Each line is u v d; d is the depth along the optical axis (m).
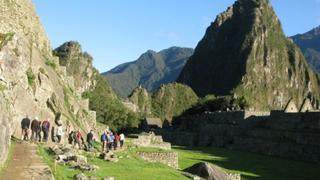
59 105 54.53
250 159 87.62
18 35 48.88
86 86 188.00
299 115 105.50
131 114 165.00
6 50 43.62
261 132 112.38
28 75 49.72
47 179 23.23
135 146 60.94
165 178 34.69
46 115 49.91
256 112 126.19
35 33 62.88
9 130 32.16
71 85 74.19
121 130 152.62
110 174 31.33
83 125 64.44
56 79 61.88
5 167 25.45
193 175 39.59
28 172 24.50
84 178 26.23
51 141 44.38
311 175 67.62
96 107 149.00
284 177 64.12
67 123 53.16
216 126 133.38
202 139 133.38
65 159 32.12
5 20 52.12
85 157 34.62
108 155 40.09
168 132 148.75
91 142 44.53
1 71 40.66
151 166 41.94
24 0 59.03
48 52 69.00
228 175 43.22
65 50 194.62
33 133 41.84
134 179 31.44
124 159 42.69
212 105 197.12
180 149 104.31
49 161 29.31
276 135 106.50
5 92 36.84
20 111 43.81
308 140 95.25
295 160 89.56
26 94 46.41
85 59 195.62
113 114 152.50
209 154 93.62
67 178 25.91
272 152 101.06
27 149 33.47
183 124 168.12
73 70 187.88
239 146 114.44
